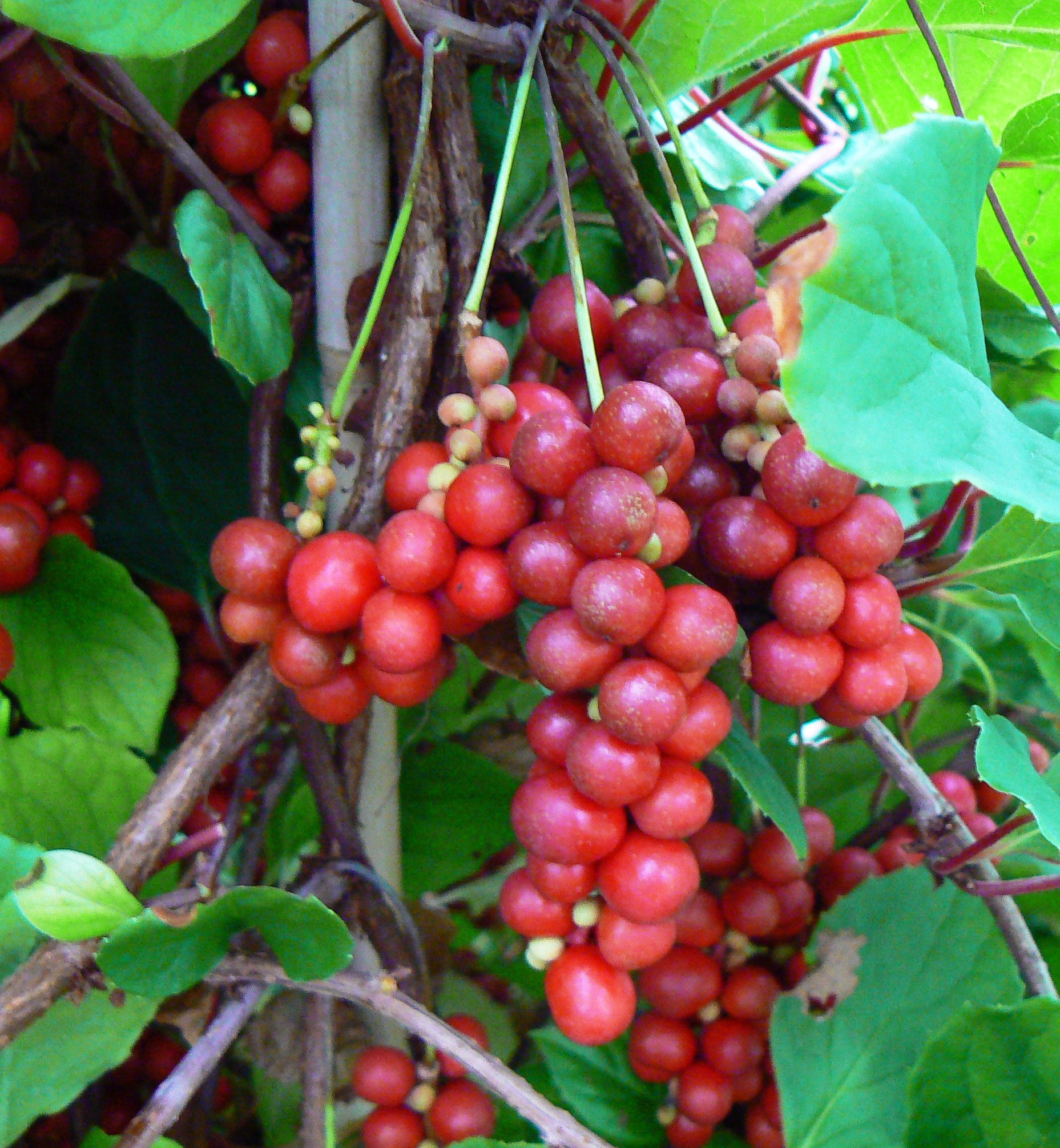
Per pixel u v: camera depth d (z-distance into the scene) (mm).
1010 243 143
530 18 130
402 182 139
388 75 142
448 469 115
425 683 126
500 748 211
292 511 130
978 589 148
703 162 179
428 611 114
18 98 161
